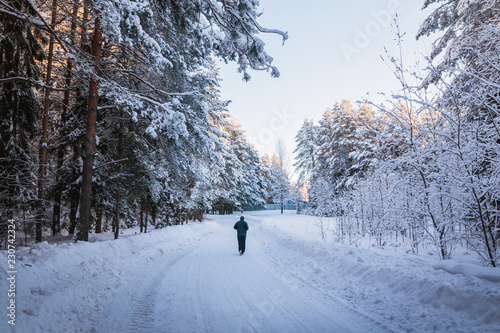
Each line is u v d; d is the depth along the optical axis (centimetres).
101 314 410
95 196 1227
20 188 858
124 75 998
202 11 512
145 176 1278
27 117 934
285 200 6253
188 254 1005
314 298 466
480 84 473
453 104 502
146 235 1064
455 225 518
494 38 476
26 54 840
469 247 649
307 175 4097
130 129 1160
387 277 475
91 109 878
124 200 1362
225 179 3234
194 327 357
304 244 899
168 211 1798
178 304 448
